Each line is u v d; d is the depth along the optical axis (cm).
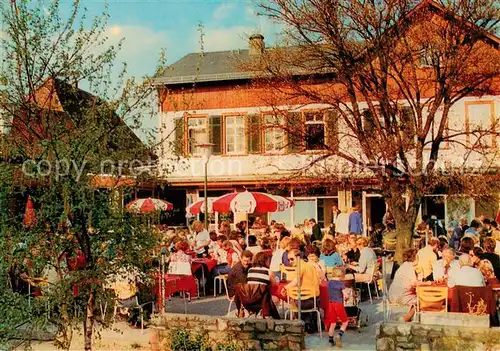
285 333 852
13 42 605
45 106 612
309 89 1912
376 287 1295
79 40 625
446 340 795
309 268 943
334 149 1766
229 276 1109
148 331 948
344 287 905
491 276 1030
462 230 1830
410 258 1034
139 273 651
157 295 950
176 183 2516
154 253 648
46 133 600
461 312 863
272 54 1825
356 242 1410
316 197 2472
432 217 2089
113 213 609
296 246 1131
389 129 1666
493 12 1569
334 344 888
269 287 958
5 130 600
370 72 1717
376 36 1631
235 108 2512
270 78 1862
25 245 590
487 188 1661
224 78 2467
